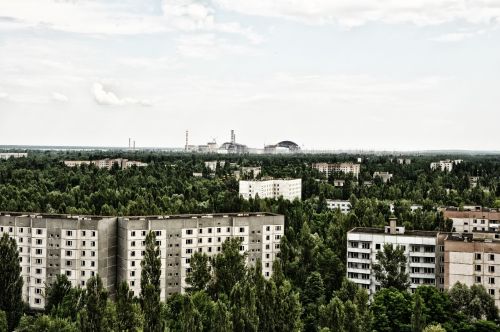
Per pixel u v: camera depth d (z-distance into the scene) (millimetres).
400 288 189375
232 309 147625
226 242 199250
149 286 146750
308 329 169625
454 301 168625
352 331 143500
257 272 173500
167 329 148250
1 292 170375
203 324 157000
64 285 180750
